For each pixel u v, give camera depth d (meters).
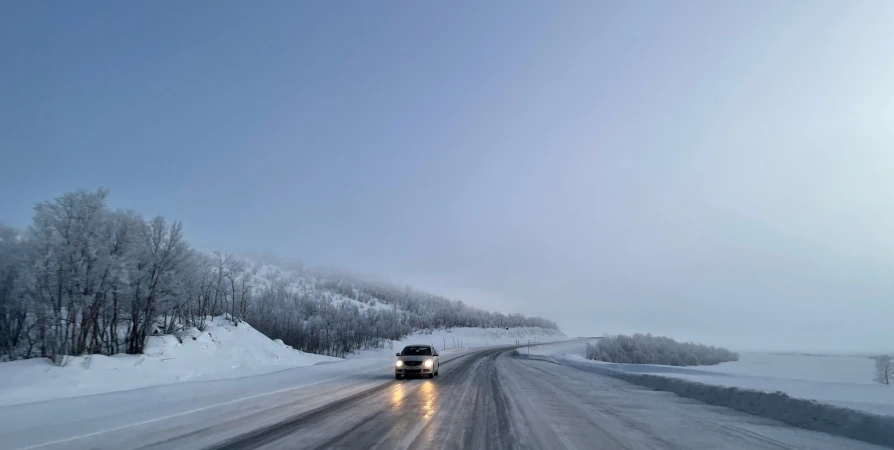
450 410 12.47
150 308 27.45
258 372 27.02
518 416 11.56
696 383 17.12
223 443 8.05
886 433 8.65
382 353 89.81
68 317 24.27
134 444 7.90
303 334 70.56
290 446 7.89
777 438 9.11
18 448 7.59
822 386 15.80
